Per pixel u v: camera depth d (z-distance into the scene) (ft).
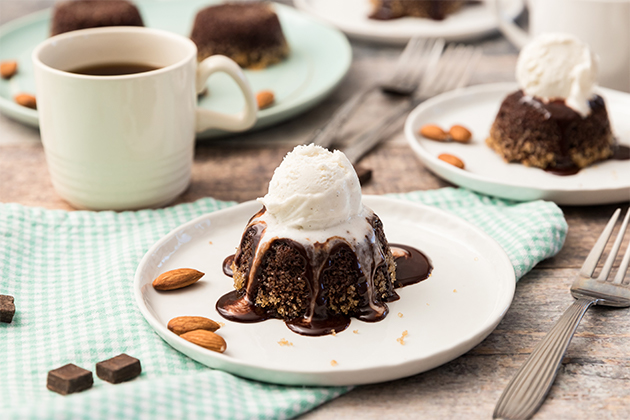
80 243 2.66
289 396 2.25
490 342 2.39
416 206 2.67
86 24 3.38
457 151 3.00
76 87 2.63
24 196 2.85
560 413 2.25
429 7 3.85
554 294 2.52
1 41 3.48
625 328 2.43
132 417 2.19
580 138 2.90
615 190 2.73
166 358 2.34
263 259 2.42
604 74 3.31
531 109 2.91
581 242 2.69
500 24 3.51
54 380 2.25
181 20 3.74
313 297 2.41
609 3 3.21
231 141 3.11
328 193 2.40
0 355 2.34
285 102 3.20
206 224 2.63
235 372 2.28
